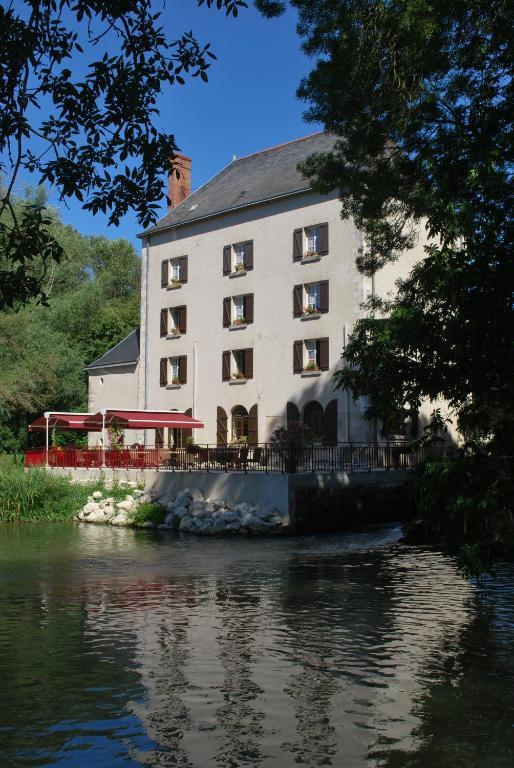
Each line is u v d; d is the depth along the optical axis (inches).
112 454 1224.8
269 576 612.7
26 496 1112.2
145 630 425.1
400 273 1256.8
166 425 1288.1
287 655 369.7
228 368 1396.4
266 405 1330.0
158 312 1546.5
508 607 480.1
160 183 308.2
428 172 379.9
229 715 288.0
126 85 288.8
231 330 1403.8
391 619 447.5
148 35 296.2
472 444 368.8
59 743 262.4
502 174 350.0
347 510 981.2
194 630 424.2
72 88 290.5
